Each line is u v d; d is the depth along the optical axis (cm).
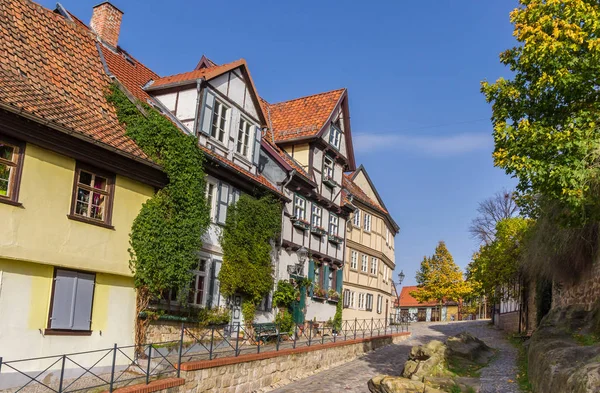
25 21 1396
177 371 1223
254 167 2052
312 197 2500
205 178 1716
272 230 2038
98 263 1277
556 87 1101
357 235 3272
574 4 1068
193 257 1534
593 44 1023
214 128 1825
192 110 1741
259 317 2038
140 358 1388
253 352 1585
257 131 2070
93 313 1279
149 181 1427
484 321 4494
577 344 1341
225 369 1371
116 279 1345
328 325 2645
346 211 2905
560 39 1066
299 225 2331
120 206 1350
